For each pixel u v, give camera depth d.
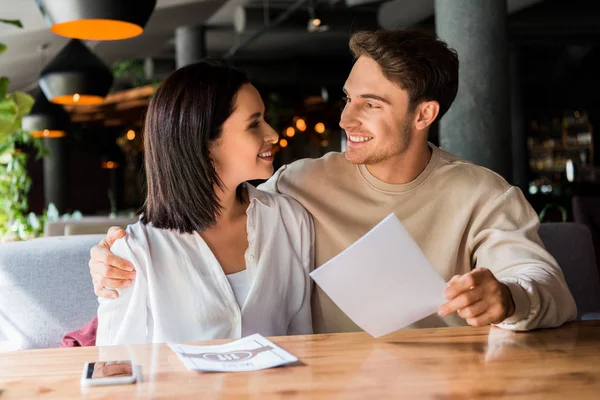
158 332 1.73
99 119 14.16
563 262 2.36
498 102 3.77
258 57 12.43
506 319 1.49
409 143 1.93
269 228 1.91
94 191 19.47
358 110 1.91
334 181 2.04
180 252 1.78
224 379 1.18
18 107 2.46
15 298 2.10
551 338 1.45
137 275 1.74
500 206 1.94
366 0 8.28
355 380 1.17
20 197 4.82
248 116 1.79
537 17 8.77
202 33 9.24
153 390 1.13
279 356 1.30
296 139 17.23
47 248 2.15
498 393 1.09
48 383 1.17
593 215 4.52
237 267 1.87
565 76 13.02
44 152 5.86
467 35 3.75
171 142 1.76
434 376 1.18
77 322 2.12
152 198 1.81
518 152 11.88
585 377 1.17
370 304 1.40
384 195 1.98
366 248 1.33
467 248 1.98
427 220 1.98
